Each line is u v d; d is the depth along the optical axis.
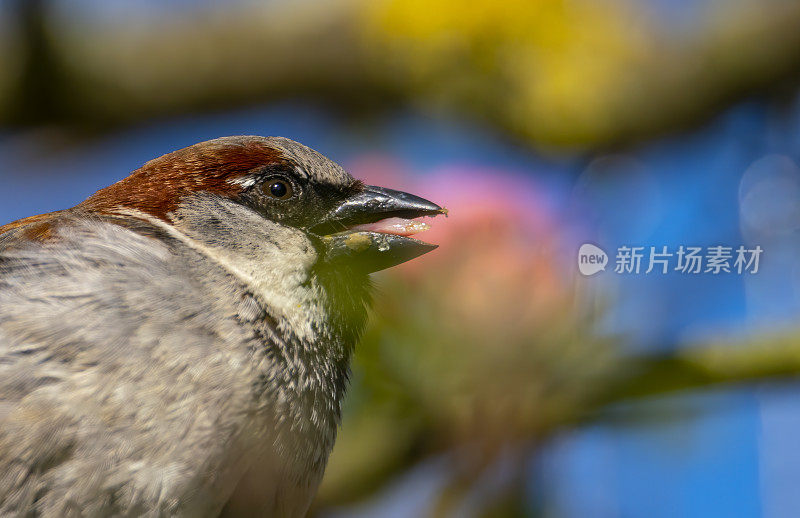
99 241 1.50
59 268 1.50
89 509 1.49
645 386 1.51
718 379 1.51
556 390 1.51
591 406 1.51
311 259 1.51
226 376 1.50
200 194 1.51
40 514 1.49
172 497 1.49
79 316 1.49
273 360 1.50
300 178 1.51
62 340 1.49
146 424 1.49
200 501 1.49
